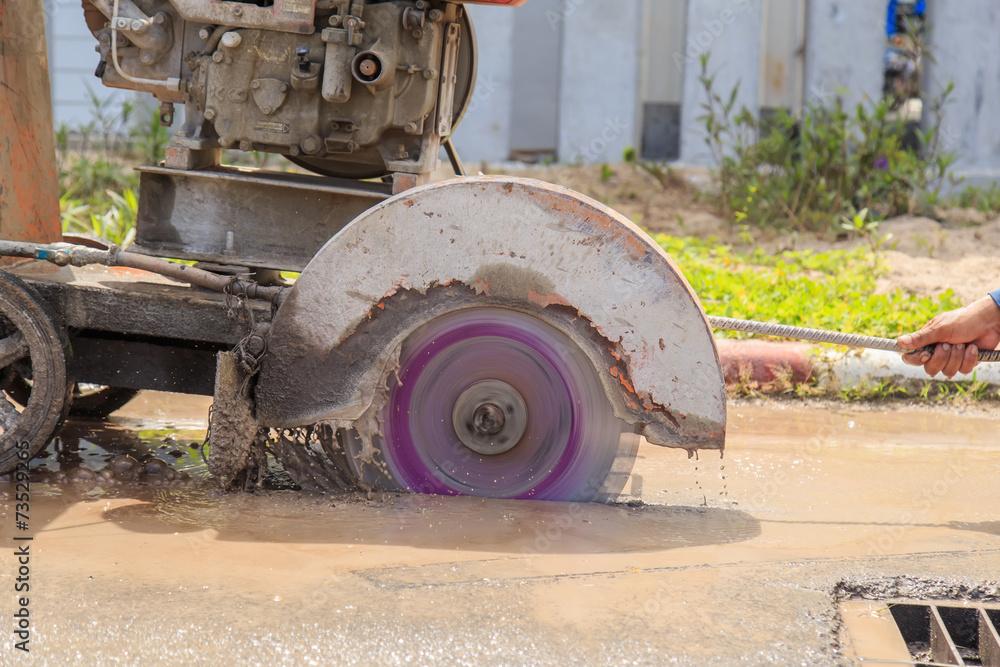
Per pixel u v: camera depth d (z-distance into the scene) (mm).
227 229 3859
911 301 6289
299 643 2475
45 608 2604
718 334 5758
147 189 3879
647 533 3332
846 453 4449
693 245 8172
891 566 3074
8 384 3840
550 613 2658
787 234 9367
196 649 2445
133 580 2799
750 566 3051
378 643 2482
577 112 12602
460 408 3578
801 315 5984
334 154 3871
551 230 3365
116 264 3654
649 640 2533
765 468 4188
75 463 4031
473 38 4141
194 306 3672
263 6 3715
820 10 11547
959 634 2891
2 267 4078
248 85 3719
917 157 10883
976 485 4004
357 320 3479
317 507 3496
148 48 3760
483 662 2426
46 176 4496
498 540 3197
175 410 4969
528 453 3607
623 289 3375
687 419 3422
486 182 3365
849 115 11484
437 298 3449
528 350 3496
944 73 11336
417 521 3350
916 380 5371
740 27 11984
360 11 3594
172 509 3459
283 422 3559
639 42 12453
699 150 12461
